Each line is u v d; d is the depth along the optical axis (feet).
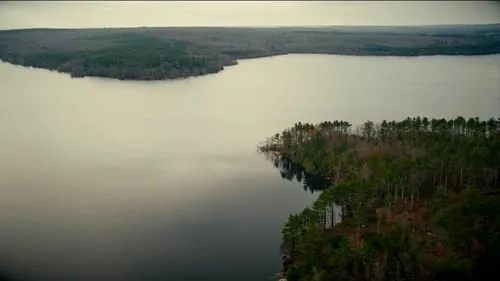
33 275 275.59
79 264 290.56
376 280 236.22
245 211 370.32
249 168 476.54
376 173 360.28
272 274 279.49
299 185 430.20
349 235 293.23
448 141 404.16
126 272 280.72
